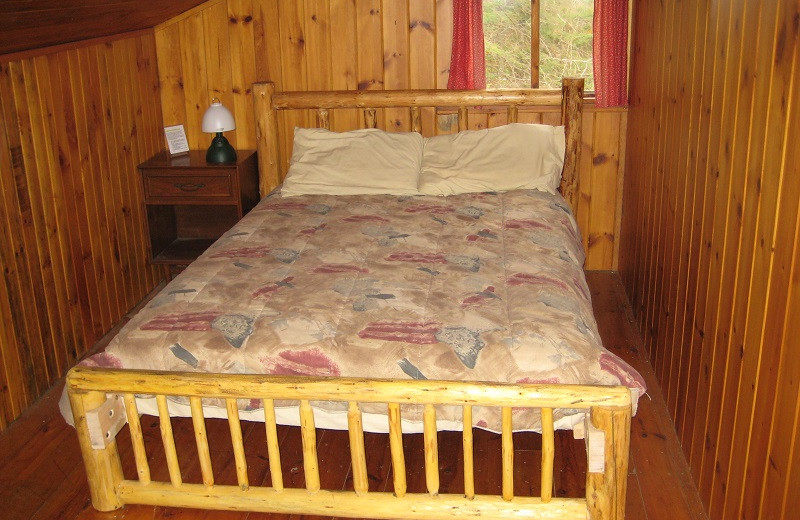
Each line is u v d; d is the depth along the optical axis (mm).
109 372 2219
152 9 3656
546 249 3047
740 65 2100
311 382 2127
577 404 2053
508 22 4254
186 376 2178
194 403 2215
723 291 2232
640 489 2518
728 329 2170
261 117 4113
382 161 3869
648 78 3510
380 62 4109
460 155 3891
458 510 2197
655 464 2650
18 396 3004
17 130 2975
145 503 2354
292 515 2395
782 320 1745
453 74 4039
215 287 2680
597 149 4188
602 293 4113
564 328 2338
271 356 2293
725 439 2182
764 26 1910
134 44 3918
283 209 3609
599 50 3994
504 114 4152
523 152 3850
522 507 2174
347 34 4086
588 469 2117
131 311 3951
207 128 3906
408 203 3654
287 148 4297
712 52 2395
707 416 2385
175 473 2307
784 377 1725
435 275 2762
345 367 2256
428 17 4023
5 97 2896
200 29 4133
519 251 2986
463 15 3932
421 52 4082
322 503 2248
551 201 3678
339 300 2547
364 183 3820
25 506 2477
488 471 2605
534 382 2170
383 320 2404
